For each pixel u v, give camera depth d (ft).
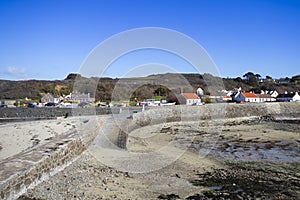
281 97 214.48
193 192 25.70
